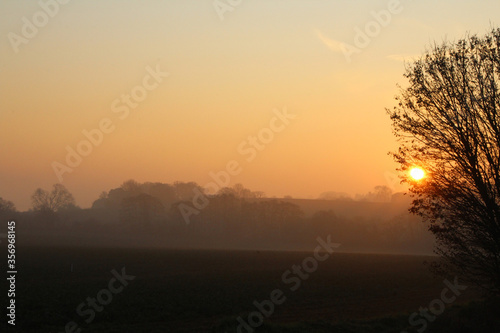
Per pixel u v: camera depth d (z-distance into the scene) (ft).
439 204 74.59
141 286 145.48
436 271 77.25
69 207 624.18
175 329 83.92
